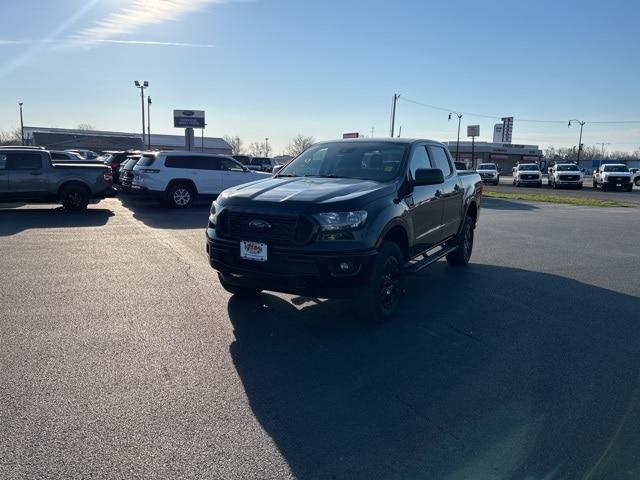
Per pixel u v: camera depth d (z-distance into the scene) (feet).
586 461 9.60
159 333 15.88
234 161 56.59
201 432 10.37
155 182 52.37
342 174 19.49
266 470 9.19
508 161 306.55
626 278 24.50
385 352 14.75
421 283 23.02
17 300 18.99
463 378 13.14
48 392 11.90
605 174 116.37
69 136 254.68
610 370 13.78
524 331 16.78
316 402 11.74
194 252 28.78
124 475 8.95
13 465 9.16
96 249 29.17
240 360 13.98
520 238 36.91
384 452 9.82
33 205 52.80
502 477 9.10
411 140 20.93
